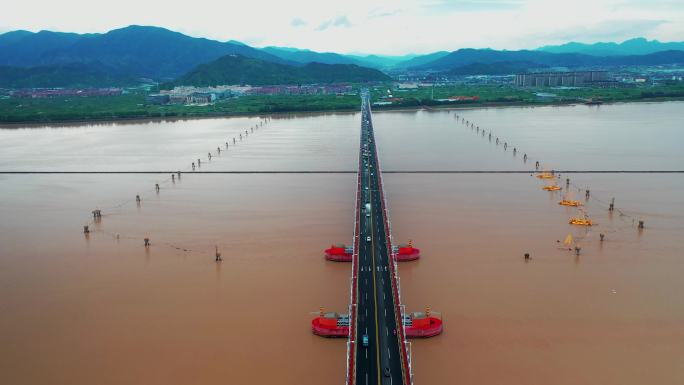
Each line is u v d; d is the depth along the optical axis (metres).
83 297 168.38
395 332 141.00
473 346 138.00
